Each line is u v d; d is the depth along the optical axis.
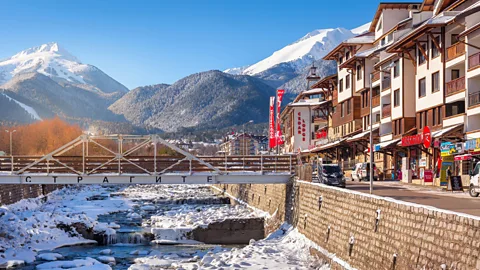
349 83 76.25
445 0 52.03
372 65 69.44
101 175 44.16
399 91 57.47
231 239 49.75
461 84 45.38
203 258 34.84
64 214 52.59
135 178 44.41
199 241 49.25
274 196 50.66
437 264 17.50
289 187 44.53
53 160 46.72
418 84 53.69
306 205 37.03
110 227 51.38
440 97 48.62
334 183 44.00
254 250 35.28
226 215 55.22
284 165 46.59
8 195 56.78
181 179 44.88
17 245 41.12
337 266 27.53
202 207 69.19
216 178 45.31
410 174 51.31
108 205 73.38
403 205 20.64
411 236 19.66
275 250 35.12
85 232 47.69
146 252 42.41
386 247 21.94
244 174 45.41
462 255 16.08
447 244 17.02
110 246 46.09
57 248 43.84
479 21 43.56
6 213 46.59
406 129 56.16
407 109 56.28
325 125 97.56
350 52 75.50
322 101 96.94
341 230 28.34
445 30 48.16
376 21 72.75
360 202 25.73
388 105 61.75
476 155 38.94
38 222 47.12
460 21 44.78
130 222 56.44
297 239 36.72
